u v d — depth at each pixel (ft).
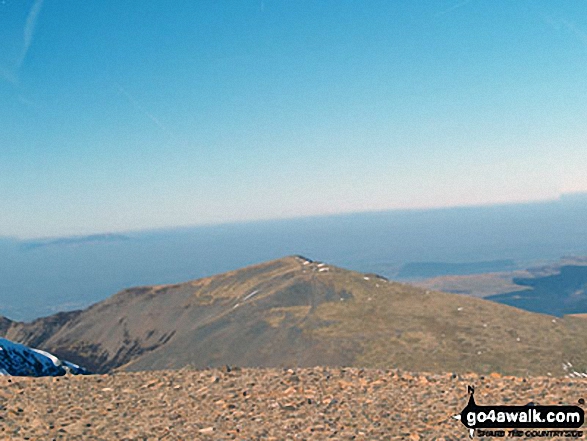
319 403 49.83
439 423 42.50
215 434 42.50
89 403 53.06
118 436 42.57
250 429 43.34
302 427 43.11
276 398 52.24
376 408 47.39
